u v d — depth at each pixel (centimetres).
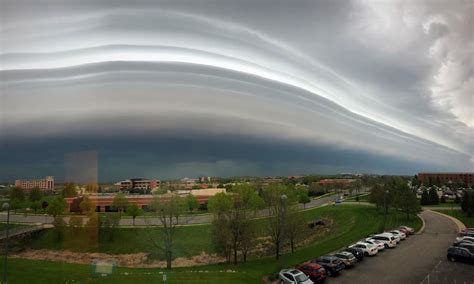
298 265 4162
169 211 5491
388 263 4056
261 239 6975
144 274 3516
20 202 8569
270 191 5684
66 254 3953
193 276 3466
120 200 7950
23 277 3556
